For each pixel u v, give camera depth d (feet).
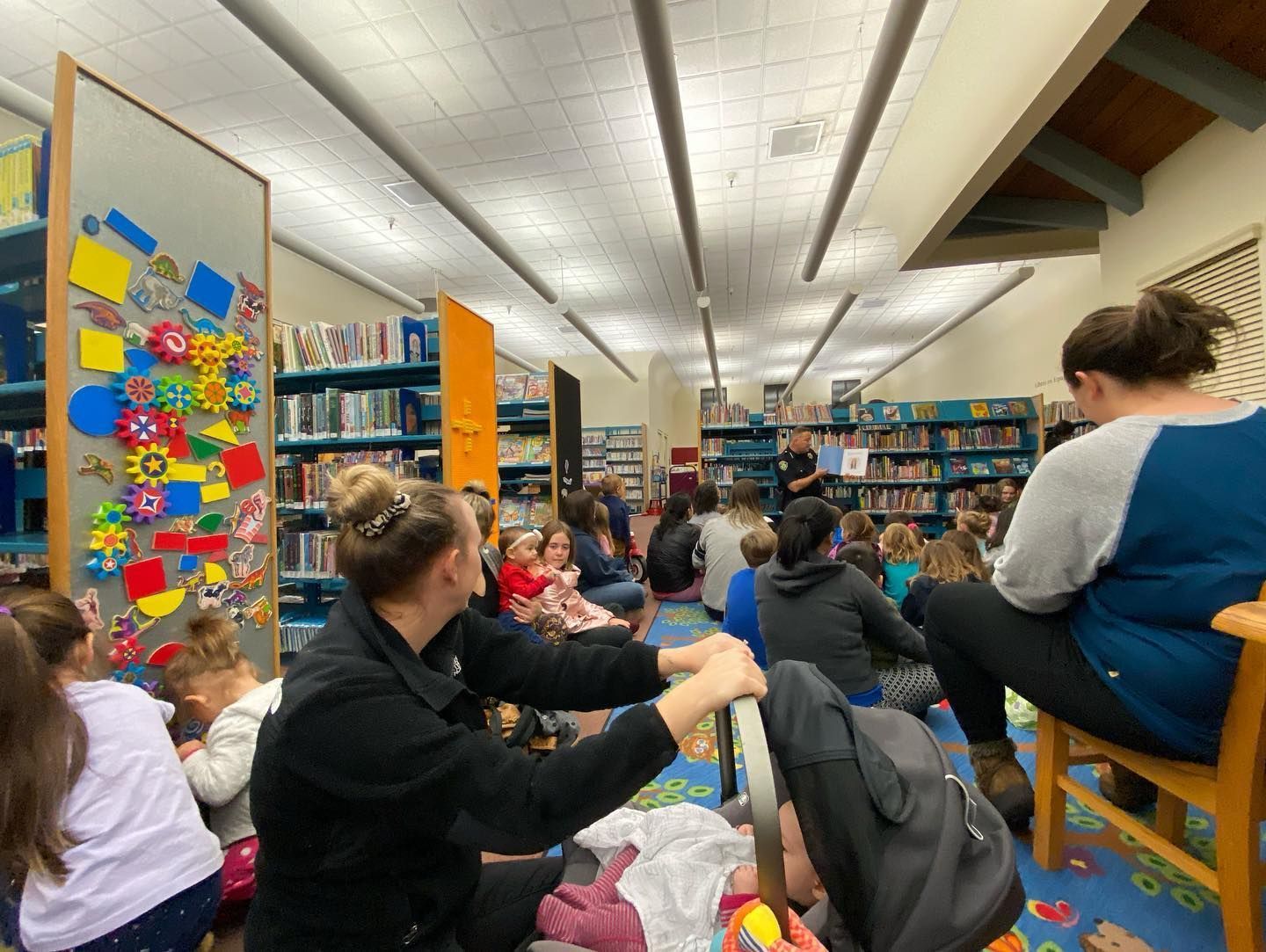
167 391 5.13
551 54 12.25
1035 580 3.90
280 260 21.40
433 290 27.78
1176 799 4.44
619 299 30.32
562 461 14.58
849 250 24.02
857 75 13.16
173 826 3.48
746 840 3.42
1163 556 3.39
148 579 4.96
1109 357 3.75
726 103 14.14
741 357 47.03
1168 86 8.93
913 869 2.24
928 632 4.96
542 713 6.57
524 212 19.95
